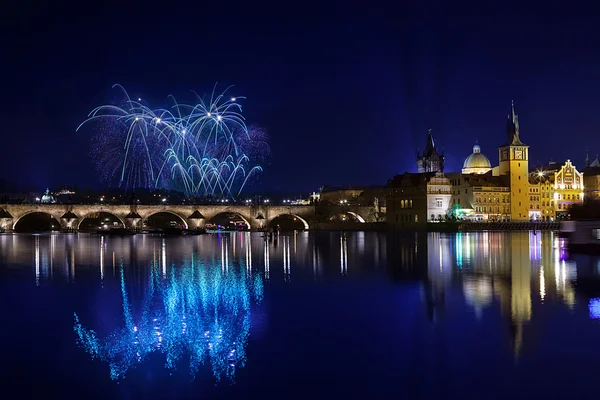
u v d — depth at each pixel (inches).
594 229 3452.3
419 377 996.6
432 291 1825.8
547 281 2033.7
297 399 918.4
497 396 910.4
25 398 937.5
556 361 1055.6
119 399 932.6
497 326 1305.4
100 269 2655.0
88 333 1320.1
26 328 1368.1
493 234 7194.9
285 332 1302.9
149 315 1503.4
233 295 1815.9
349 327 1334.9
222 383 991.0
